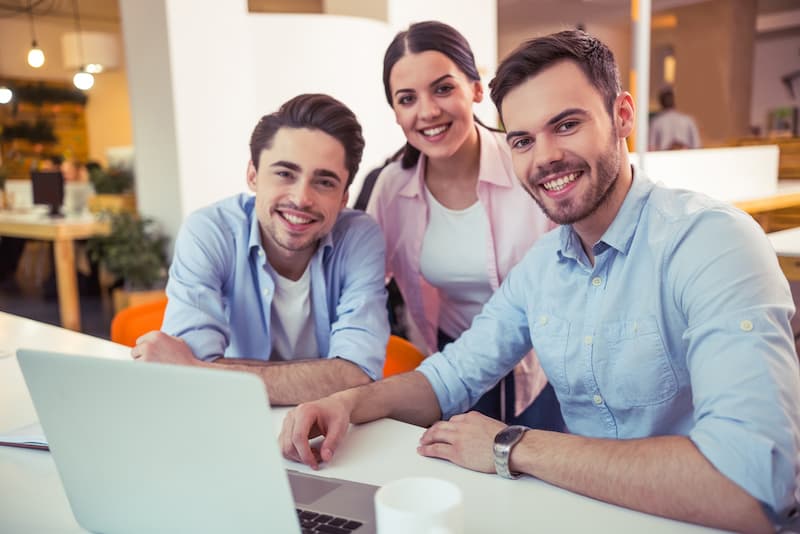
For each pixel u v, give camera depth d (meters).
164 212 5.24
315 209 1.63
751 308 1.03
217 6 5.10
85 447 0.87
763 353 0.98
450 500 0.71
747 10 7.43
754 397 0.95
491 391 2.09
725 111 7.70
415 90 1.90
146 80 5.12
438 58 1.87
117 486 0.87
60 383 0.85
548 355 1.39
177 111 4.98
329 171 1.62
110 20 9.97
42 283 7.32
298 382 1.52
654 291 1.22
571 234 1.33
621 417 1.32
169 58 4.92
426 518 0.66
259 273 1.74
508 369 1.52
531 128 1.25
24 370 0.87
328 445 1.17
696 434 0.96
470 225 2.05
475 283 2.10
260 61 5.33
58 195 6.02
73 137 10.15
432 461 1.14
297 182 1.60
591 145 1.23
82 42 7.81
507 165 2.01
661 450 0.95
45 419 0.88
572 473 0.99
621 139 1.28
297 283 1.77
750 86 7.61
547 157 1.24
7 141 9.65
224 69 5.17
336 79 5.49
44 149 9.89
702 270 1.11
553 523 0.91
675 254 1.18
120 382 0.80
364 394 1.34
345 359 1.60
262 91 5.37
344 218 1.83
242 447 0.76
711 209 1.17
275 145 1.60
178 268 1.72
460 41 1.90
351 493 0.98
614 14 7.12
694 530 0.89
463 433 1.13
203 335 1.62
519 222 2.02
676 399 1.26
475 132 2.02
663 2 7.78
